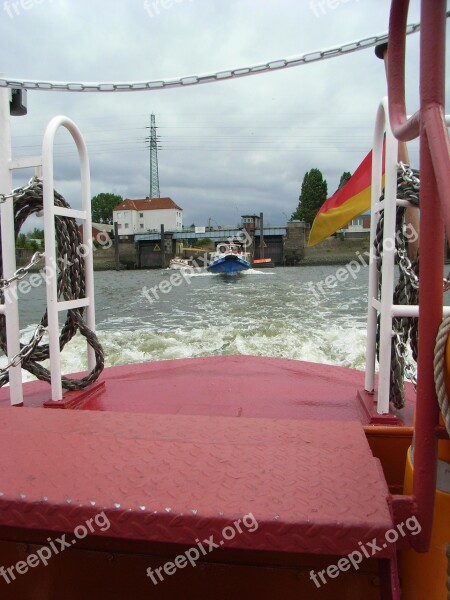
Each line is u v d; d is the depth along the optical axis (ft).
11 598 4.49
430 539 3.58
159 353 26.50
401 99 3.90
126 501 3.68
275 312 46.75
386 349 6.05
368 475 3.97
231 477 3.98
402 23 3.81
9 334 7.41
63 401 7.41
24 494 3.81
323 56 7.16
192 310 52.75
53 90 7.62
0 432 4.92
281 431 4.94
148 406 7.58
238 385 8.75
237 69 7.55
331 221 8.70
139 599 4.28
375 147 6.81
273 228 197.88
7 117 7.23
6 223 7.27
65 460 4.30
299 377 9.36
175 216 248.32
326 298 61.98
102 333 33.58
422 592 3.91
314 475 3.98
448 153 2.91
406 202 6.03
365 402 6.93
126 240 214.28
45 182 6.90
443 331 3.11
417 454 3.49
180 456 4.33
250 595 4.13
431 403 3.36
